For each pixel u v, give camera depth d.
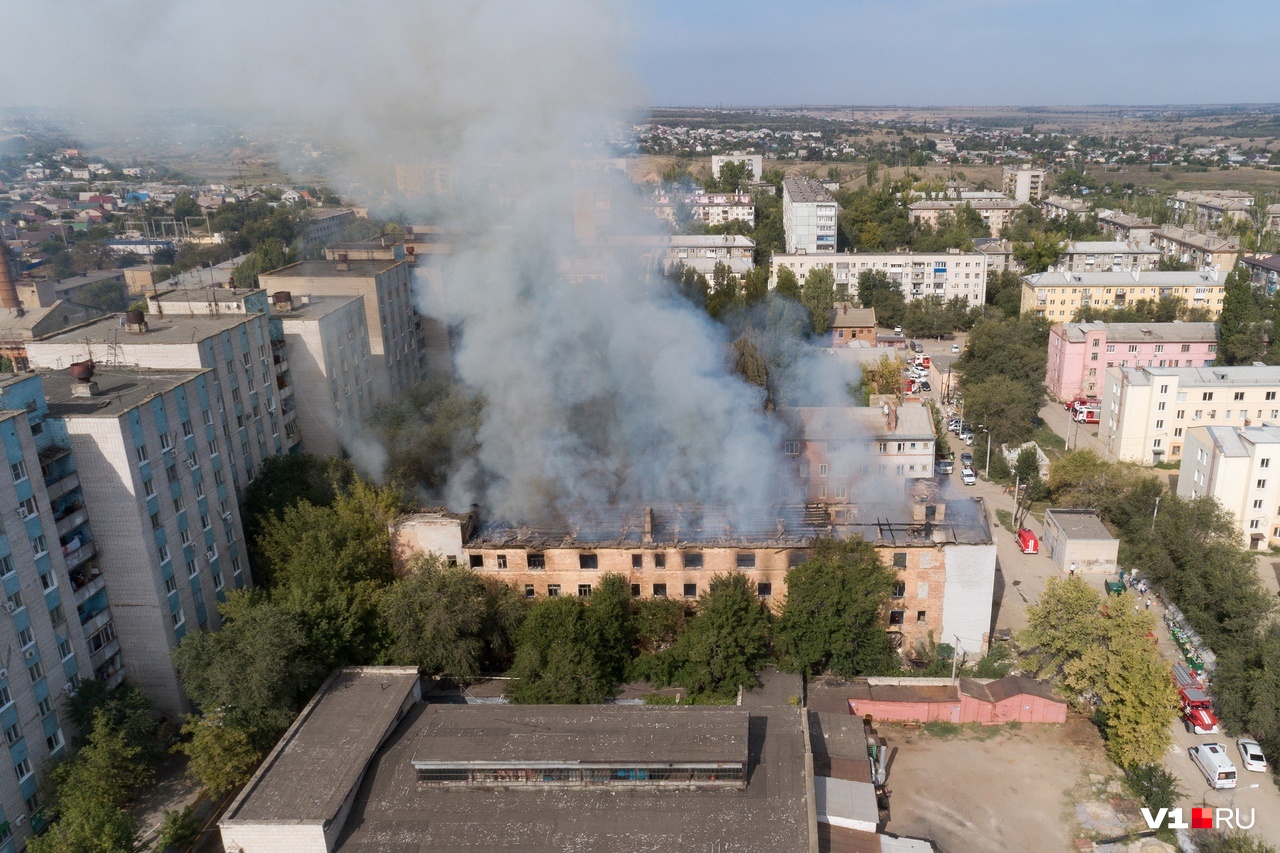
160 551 56.84
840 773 49.00
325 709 51.88
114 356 66.12
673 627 61.16
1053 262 189.50
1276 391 99.25
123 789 48.97
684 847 41.69
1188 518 75.06
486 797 45.25
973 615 62.31
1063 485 91.56
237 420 71.75
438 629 55.94
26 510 48.41
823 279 139.00
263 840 42.47
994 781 52.69
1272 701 53.69
